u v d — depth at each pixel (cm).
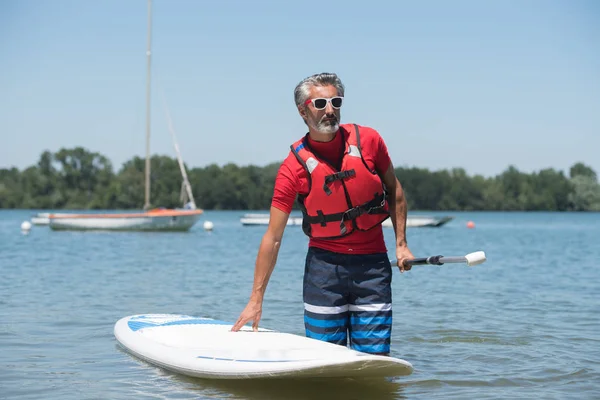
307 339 449
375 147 427
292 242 2781
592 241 2969
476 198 11350
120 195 10025
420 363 542
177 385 459
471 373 507
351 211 420
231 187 11044
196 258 1777
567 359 555
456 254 2089
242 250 2134
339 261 432
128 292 1008
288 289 1048
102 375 488
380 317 433
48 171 10969
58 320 739
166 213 3253
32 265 1515
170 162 10300
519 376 496
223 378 456
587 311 839
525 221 7231
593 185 11462
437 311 841
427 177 11338
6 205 10894
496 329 705
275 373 429
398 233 450
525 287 1124
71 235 3069
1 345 600
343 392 443
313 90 409
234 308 846
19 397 432
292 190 428
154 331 578
